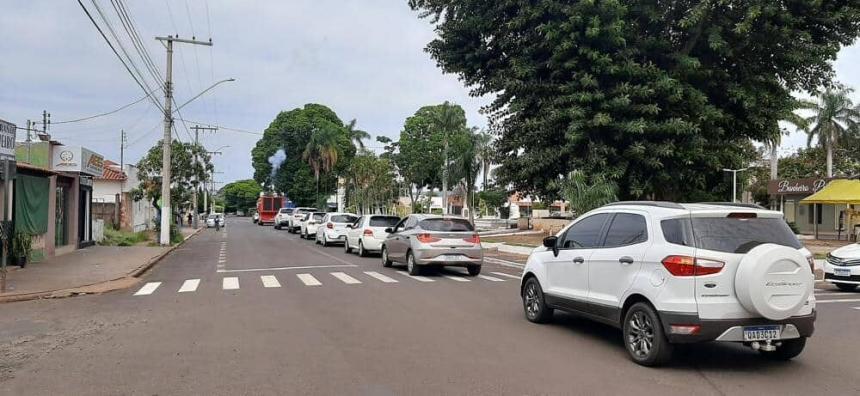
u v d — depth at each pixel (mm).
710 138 19219
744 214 6859
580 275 8320
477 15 20000
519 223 45938
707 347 7871
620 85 17516
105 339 8234
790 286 6449
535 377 6457
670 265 6699
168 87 28594
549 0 17406
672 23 18844
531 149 20016
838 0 18266
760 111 19359
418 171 49656
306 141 67625
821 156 56312
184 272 17297
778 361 7180
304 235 37250
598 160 18141
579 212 18266
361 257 22609
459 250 16094
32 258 18922
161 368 6746
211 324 9266
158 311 10508
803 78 20281
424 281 15000
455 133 48188
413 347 7766
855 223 32938
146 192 36688
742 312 6469
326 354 7375
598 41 17656
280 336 8391
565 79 18594
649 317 6891
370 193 53281
